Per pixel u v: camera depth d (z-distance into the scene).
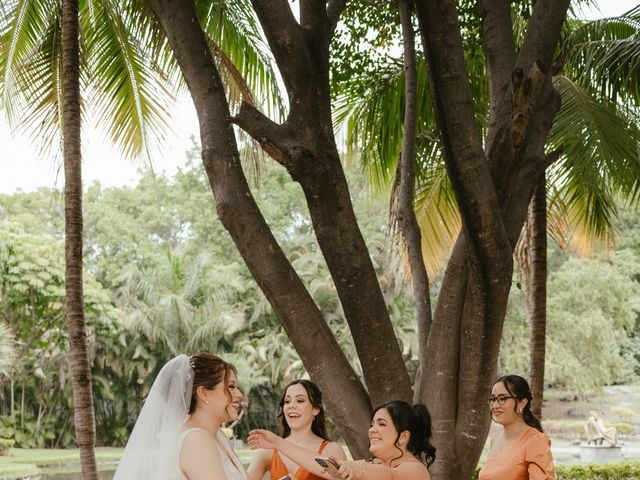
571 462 20.02
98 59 8.96
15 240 23.64
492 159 5.02
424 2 4.46
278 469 4.18
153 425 3.08
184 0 5.21
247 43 8.96
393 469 3.44
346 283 4.91
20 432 31.62
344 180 4.89
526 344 29.03
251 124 4.71
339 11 5.40
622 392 35.47
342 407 4.94
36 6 8.38
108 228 35.28
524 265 9.40
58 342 25.52
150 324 31.30
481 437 5.05
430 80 4.59
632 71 7.12
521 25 8.48
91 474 6.54
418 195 10.01
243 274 35.28
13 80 8.80
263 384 32.28
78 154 7.03
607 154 6.48
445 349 5.08
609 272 29.97
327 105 4.89
